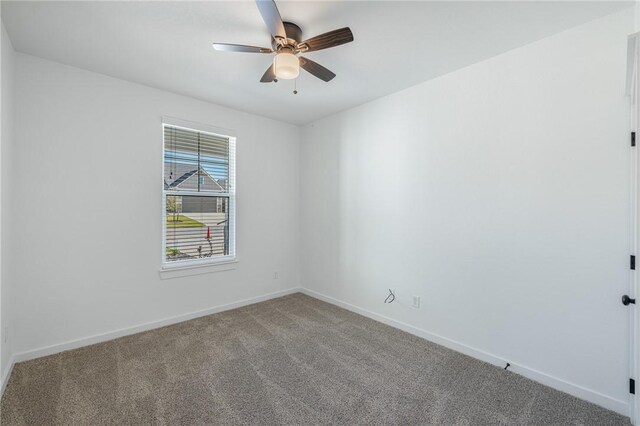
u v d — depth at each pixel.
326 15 1.83
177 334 2.85
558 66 2.02
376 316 3.24
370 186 3.31
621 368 1.80
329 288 3.84
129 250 2.83
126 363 2.31
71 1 1.71
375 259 3.26
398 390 2.01
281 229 4.10
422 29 1.98
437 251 2.71
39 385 2.01
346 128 3.58
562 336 2.02
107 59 2.40
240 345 2.63
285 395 1.94
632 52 1.34
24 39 2.11
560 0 1.69
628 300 1.70
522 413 1.80
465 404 1.87
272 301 3.88
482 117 2.39
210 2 1.73
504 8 1.76
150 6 1.77
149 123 2.93
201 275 3.33
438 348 2.61
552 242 2.05
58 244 2.46
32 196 2.34
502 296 2.30
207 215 3.44
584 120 1.92
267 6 1.50
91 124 2.61
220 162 3.53
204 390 1.98
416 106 2.86
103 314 2.68
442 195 2.66
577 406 1.86
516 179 2.21
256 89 2.97
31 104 2.34
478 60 2.39
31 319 2.35
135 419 1.71
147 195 2.93
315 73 2.20
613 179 1.82
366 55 2.31
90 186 2.61
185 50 2.26
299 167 4.29
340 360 2.39
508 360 2.27
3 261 1.97
